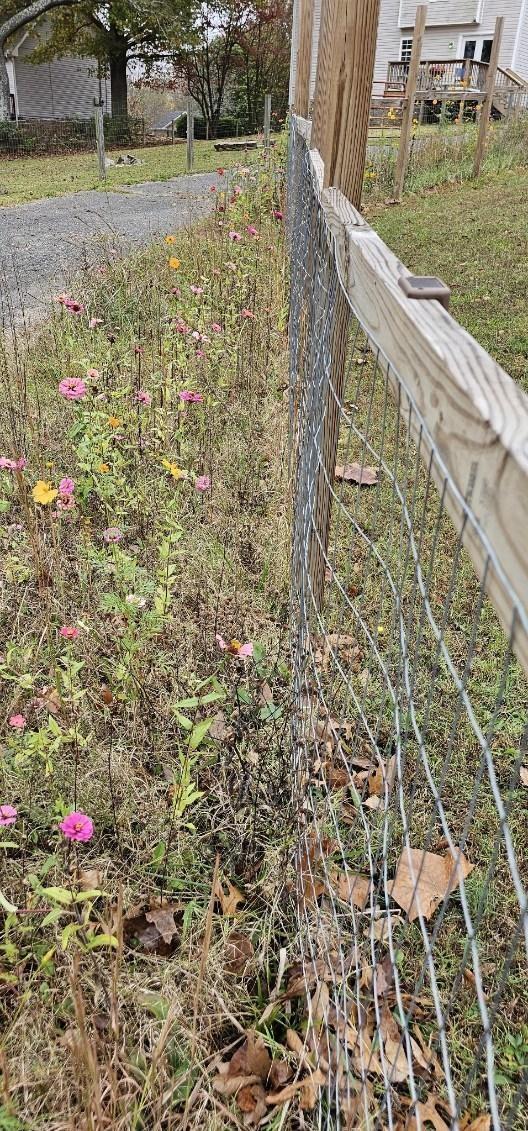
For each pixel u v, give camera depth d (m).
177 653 2.26
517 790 2.04
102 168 14.60
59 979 1.48
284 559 2.77
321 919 1.62
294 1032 1.49
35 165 17.80
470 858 1.88
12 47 28.05
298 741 1.84
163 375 3.62
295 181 4.37
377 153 11.51
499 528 0.63
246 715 2.01
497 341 4.62
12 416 3.32
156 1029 1.45
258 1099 1.39
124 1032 1.40
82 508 2.87
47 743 1.75
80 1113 1.28
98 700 2.09
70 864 1.62
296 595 2.30
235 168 10.22
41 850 1.75
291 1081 1.43
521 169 11.11
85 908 1.55
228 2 28.22
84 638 2.27
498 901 1.79
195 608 2.48
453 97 12.56
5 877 1.62
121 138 23.16
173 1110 1.36
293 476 2.99
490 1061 0.71
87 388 3.04
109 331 4.48
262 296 4.95
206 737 1.99
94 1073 1.21
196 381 3.64
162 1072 1.36
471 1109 1.44
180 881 1.70
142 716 2.04
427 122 18.12
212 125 28.88
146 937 1.61
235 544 2.85
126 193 12.20
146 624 2.22
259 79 31.20
